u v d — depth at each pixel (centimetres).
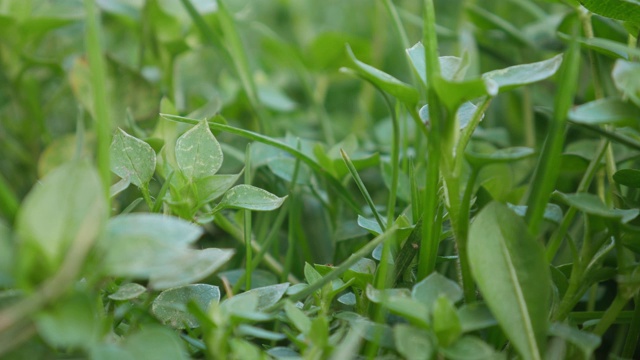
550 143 40
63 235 36
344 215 52
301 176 49
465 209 40
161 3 54
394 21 51
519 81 39
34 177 55
